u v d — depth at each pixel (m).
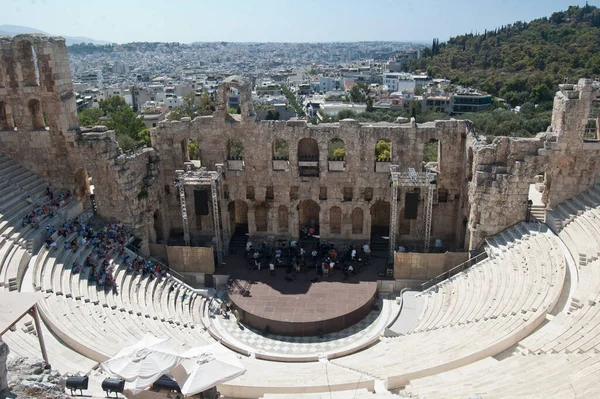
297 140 52.81
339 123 51.81
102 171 49.00
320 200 54.62
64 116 48.50
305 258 53.38
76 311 35.56
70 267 41.09
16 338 30.08
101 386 25.30
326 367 34.94
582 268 37.19
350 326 44.25
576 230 41.81
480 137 50.22
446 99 162.12
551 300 34.50
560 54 178.88
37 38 46.50
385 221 59.34
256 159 54.06
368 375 30.77
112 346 31.05
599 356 26.25
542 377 25.38
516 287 38.66
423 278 49.28
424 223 55.34
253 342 42.16
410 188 53.69
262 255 53.97
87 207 52.31
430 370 29.44
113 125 97.12
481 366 29.28
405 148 52.06
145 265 47.31
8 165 49.47
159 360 25.78
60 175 50.34
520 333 31.94
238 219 61.28
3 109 50.78
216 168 55.19
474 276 44.25
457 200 54.03
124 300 40.66
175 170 55.72
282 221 57.59
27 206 45.72
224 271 51.56
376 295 48.88
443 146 52.09
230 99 190.75
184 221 52.25
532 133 105.56
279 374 33.41
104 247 45.84
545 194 49.25
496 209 47.19
